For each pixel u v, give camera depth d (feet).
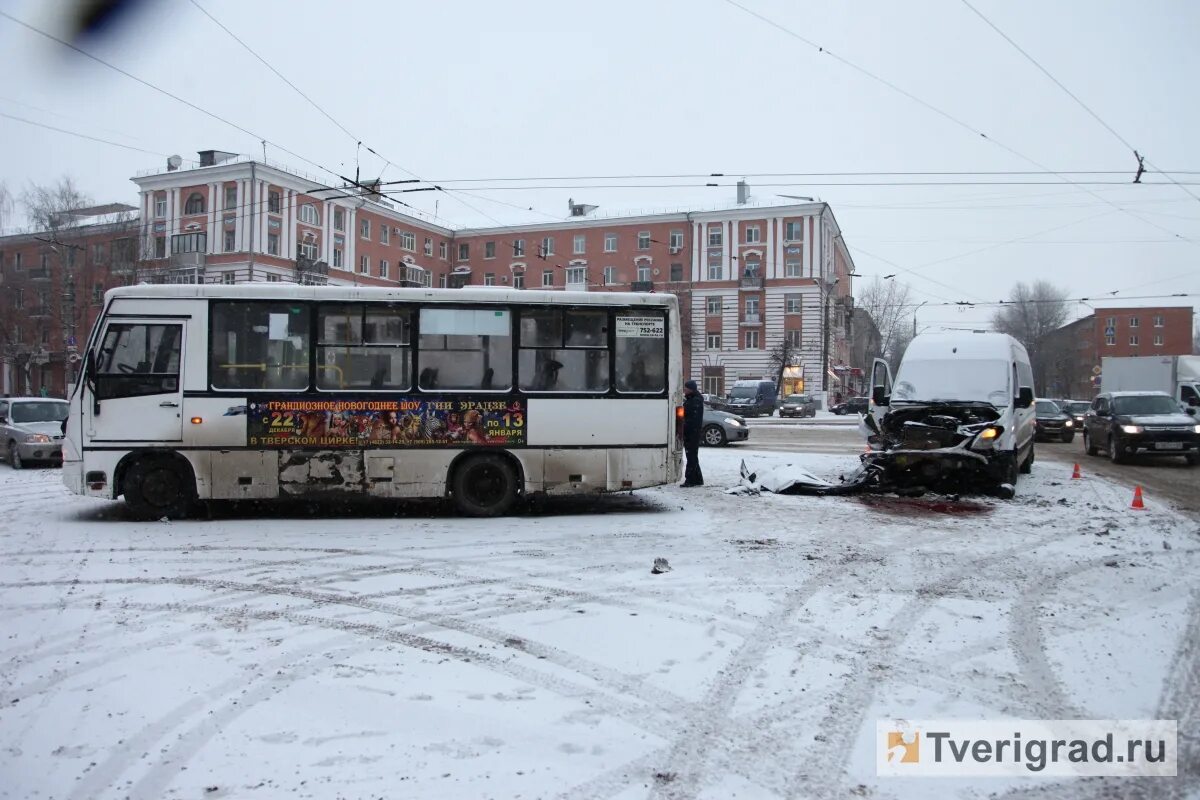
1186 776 12.18
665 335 35.01
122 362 32.81
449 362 33.86
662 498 40.45
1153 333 279.49
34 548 27.81
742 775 11.87
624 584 22.81
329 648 17.33
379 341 33.60
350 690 14.93
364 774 11.71
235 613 19.99
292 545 28.32
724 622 19.22
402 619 19.47
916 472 40.45
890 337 217.77
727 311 206.39
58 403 60.34
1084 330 298.97
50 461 57.00
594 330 34.63
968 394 41.91
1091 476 51.52
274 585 22.72
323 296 33.37
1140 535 30.71
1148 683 15.66
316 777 11.62
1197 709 14.48
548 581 23.15
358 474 33.37
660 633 18.37
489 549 27.63
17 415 57.82
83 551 27.35
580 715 13.88
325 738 12.91
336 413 33.22
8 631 18.52
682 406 35.70
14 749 12.56
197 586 22.62
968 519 34.19
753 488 41.73
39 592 21.97
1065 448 79.87
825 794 11.40
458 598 21.33
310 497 33.17
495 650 17.20
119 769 11.88
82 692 14.85
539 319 34.32
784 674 15.93
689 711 14.11
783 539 29.55
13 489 44.01
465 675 15.72
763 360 203.31
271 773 11.73
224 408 32.83
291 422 33.06
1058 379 266.57
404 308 33.68
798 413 157.48
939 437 39.78
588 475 34.37
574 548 27.81
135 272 140.77
